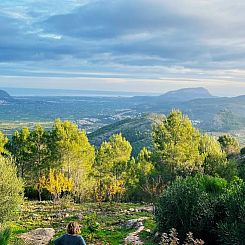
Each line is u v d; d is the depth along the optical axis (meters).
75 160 61.97
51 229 24.94
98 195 58.94
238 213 16.61
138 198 60.78
